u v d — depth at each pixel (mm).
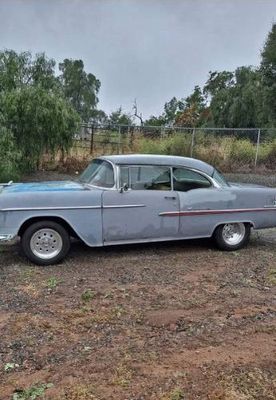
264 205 6887
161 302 4574
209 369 3227
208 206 6523
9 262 6020
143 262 6090
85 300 4602
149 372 3180
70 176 14711
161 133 20891
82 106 53750
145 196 6180
